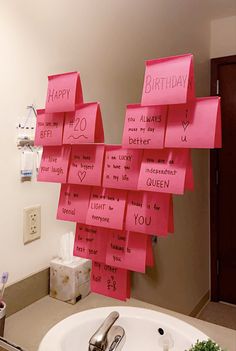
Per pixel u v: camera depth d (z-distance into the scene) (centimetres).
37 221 116
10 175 106
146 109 72
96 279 85
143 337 93
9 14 101
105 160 79
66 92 82
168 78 67
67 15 121
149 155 73
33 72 111
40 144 90
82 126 81
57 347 80
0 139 102
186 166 69
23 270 112
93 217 82
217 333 92
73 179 84
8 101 103
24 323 99
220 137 67
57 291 114
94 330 94
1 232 104
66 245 118
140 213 75
